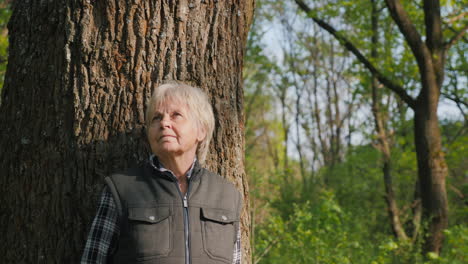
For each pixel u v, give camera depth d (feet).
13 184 7.04
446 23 26.89
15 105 7.25
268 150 63.72
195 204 5.95
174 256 5.62
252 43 34.40
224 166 7.53
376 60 29.89
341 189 35.83
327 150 58.44
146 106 7.00
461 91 34.27
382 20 32.55
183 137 6.08
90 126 6.88
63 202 6.81
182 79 7.15
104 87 6.93
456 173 36.29
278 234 19.17
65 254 6.74
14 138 7.13
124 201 5.80
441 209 24.26
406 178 34.68
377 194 35.58
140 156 6.93
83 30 6.91
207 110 6.50
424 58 24.62
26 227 6.88
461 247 18.92
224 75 7.56
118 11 6.95
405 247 22.98
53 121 6.93
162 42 7.09
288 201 34.04
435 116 24.95
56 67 6.98
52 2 7.13
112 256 5.86
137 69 6.98
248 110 54.65
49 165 6.88
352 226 25.21
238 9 7.79
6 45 22.65
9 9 23.27
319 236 18.84
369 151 35.76
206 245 5.81
